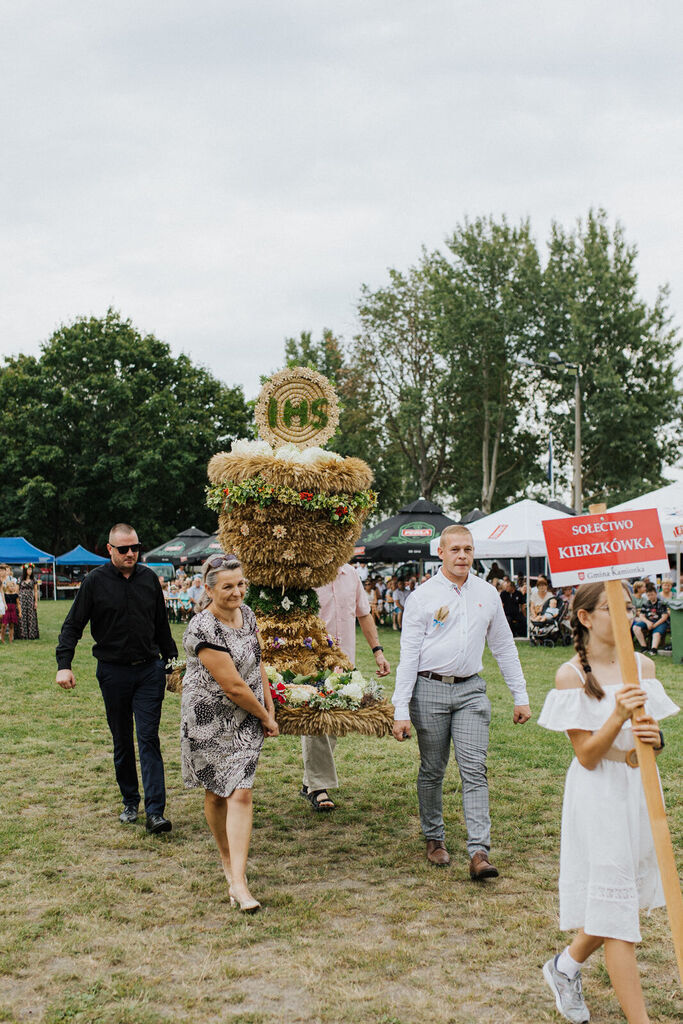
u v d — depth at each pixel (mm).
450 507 48156
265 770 6812
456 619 4684
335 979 3412
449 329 38719
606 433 39969
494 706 9523
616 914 2832
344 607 5965
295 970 3482
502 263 39250
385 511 45969
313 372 5855
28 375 46844
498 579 19297
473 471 44781
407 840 5129
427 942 3742
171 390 49656
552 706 3025
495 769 6707
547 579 17234
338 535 5355
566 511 21625
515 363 39531
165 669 5566
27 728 8344
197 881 4453
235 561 4344
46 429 45406
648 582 16078
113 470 44688
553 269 41844
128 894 4281
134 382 46750
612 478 41438
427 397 40844
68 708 9500
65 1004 3197
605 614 3014
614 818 2893
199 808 5789
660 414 39969
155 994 3285
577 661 3074
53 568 40188
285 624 5496
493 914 4027
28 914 4031
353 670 5414
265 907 4129
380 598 23844
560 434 42594
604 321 39906
